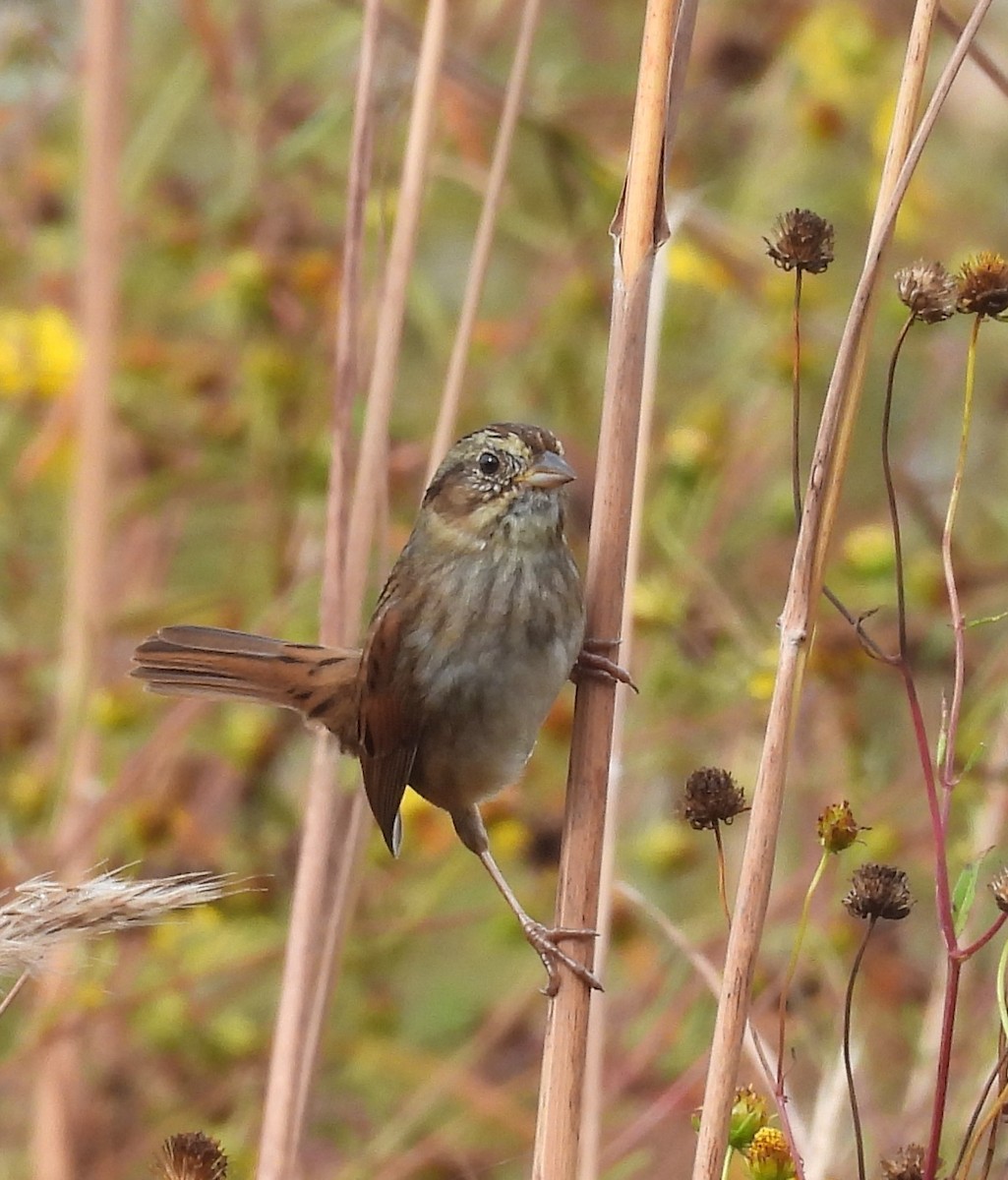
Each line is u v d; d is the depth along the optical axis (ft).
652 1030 32.86
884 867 17.94
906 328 18.04
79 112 41.24
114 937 33.47
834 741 34.37
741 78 43.32
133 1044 33.91
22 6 38.58
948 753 18.02
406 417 39.22
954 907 18.25
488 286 43.75
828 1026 31.50
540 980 35.01
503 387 39.24
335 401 26.45
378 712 24.26
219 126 43.01
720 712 35.24
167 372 39.22
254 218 39.58
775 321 38.06
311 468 36.81
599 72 46.29
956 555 36.42
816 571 18.39
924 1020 30.25
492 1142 33.55
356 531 26.32
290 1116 24.44
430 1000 37.29
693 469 36.11
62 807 33.06
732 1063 18.31
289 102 39.37
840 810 18.13
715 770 19.24
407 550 24.41
